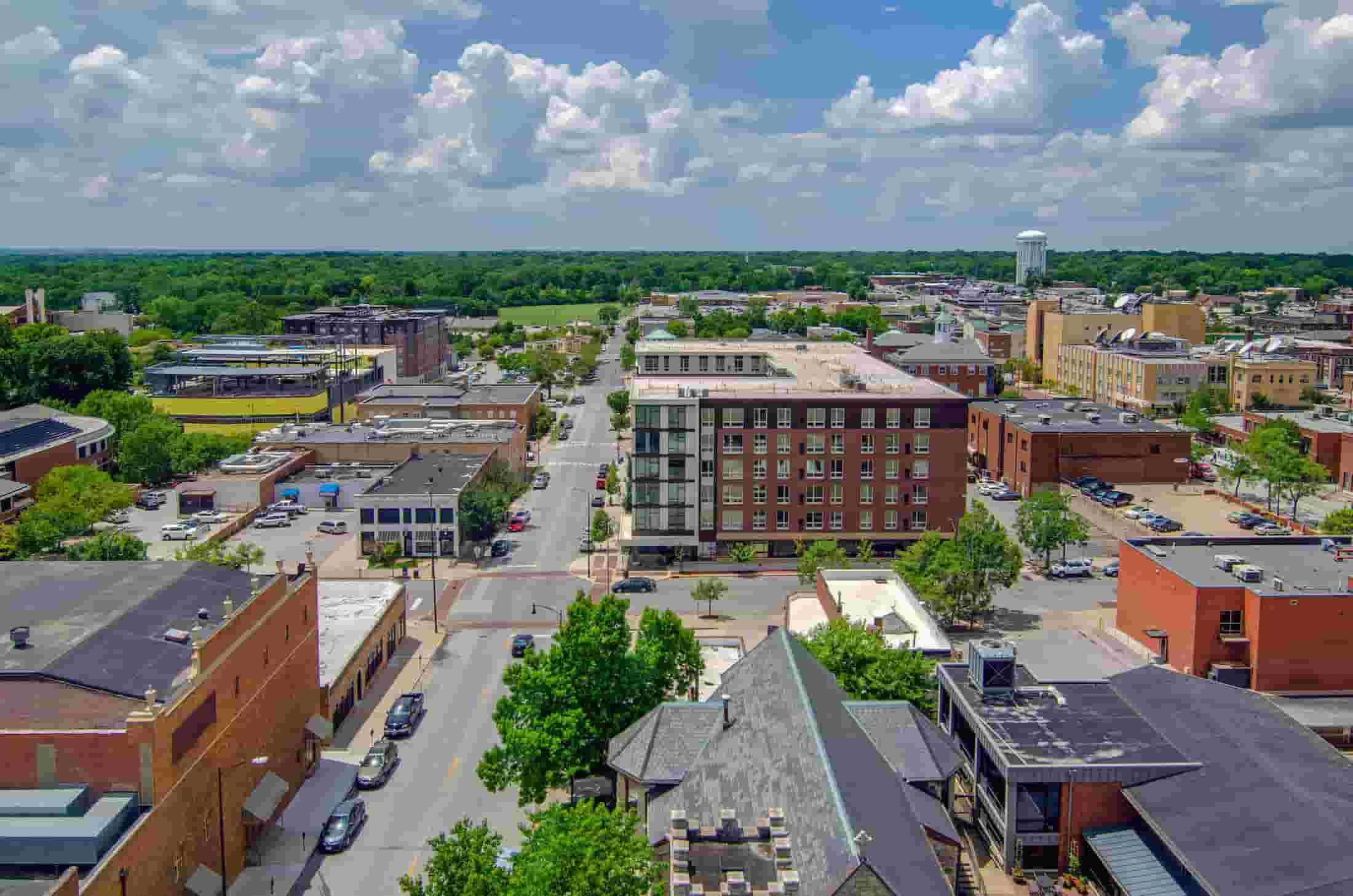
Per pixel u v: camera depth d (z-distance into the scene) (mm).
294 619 77750
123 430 193500
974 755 71875
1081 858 65188
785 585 132125
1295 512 157625
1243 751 66188
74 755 54812
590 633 69500
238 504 165375
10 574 75438
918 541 128375
